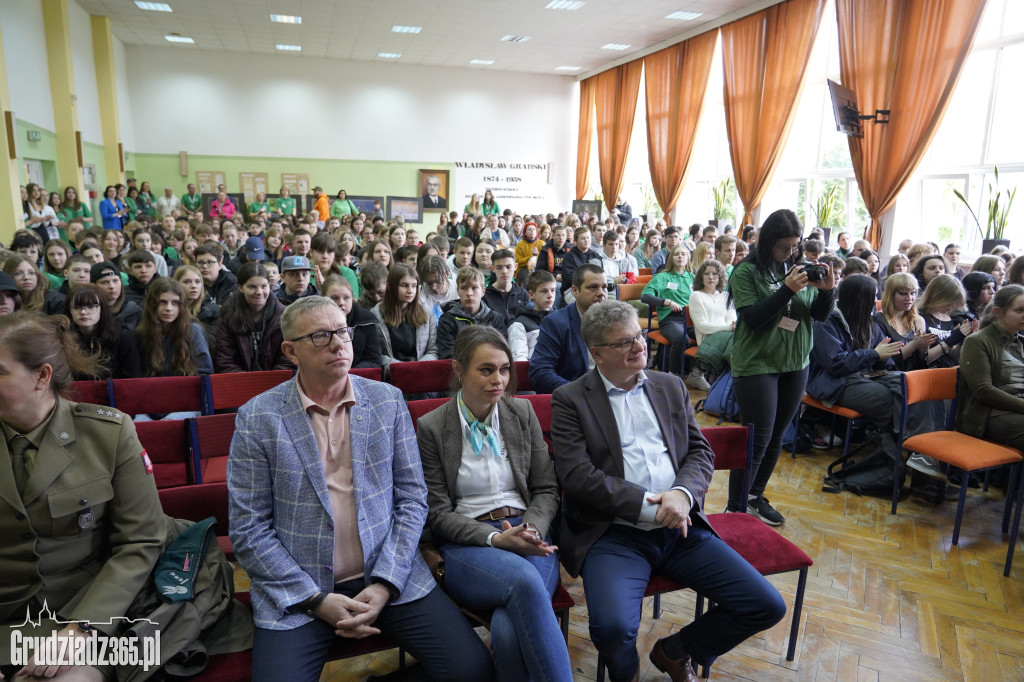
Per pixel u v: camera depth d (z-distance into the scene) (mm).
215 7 10750
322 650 1511
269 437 1599
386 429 1729
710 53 11133
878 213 8023
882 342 3645
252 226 9734
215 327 3369
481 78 15727
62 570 1437
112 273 3449
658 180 13016
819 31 9477
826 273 2564
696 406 4867
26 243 4980
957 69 6977
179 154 14398
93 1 10680
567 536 1958
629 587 1738
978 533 3012
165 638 1405
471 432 1903
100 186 12016
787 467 3828
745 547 2023
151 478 1538
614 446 1934
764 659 2102
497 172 16219
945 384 3131
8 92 7473
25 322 1376
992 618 2346
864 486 3436
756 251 2795
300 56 14617
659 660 1909
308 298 1668
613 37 12156
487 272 5473
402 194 15781
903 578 2607
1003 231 6977
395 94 15312
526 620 1540
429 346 3658
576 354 2904
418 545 1786
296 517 1584
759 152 9984
